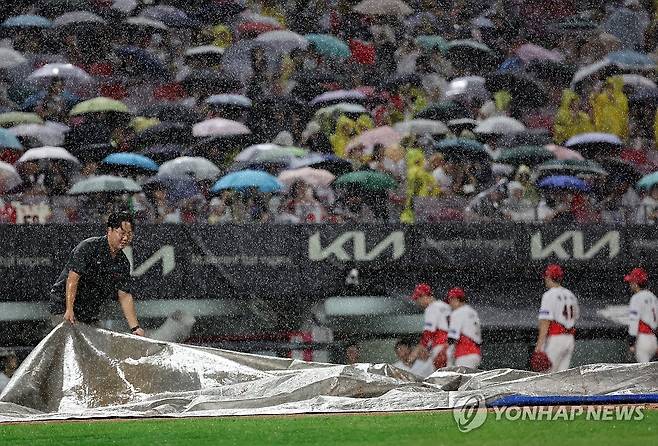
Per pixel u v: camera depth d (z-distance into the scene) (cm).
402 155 4778
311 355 3962
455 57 5403
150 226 4025
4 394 2380
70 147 4675
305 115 4997
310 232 4162
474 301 4256
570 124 5275
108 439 1778
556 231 4353
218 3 5438
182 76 5197
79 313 2659
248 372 2494
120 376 2475
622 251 4378
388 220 4522
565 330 3909
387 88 5188
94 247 2638
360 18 5494
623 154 5184
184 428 1934
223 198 4462
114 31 5216
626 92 5375
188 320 3972
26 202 4341
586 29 5650
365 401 2281
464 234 4291
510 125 4984
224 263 4078
